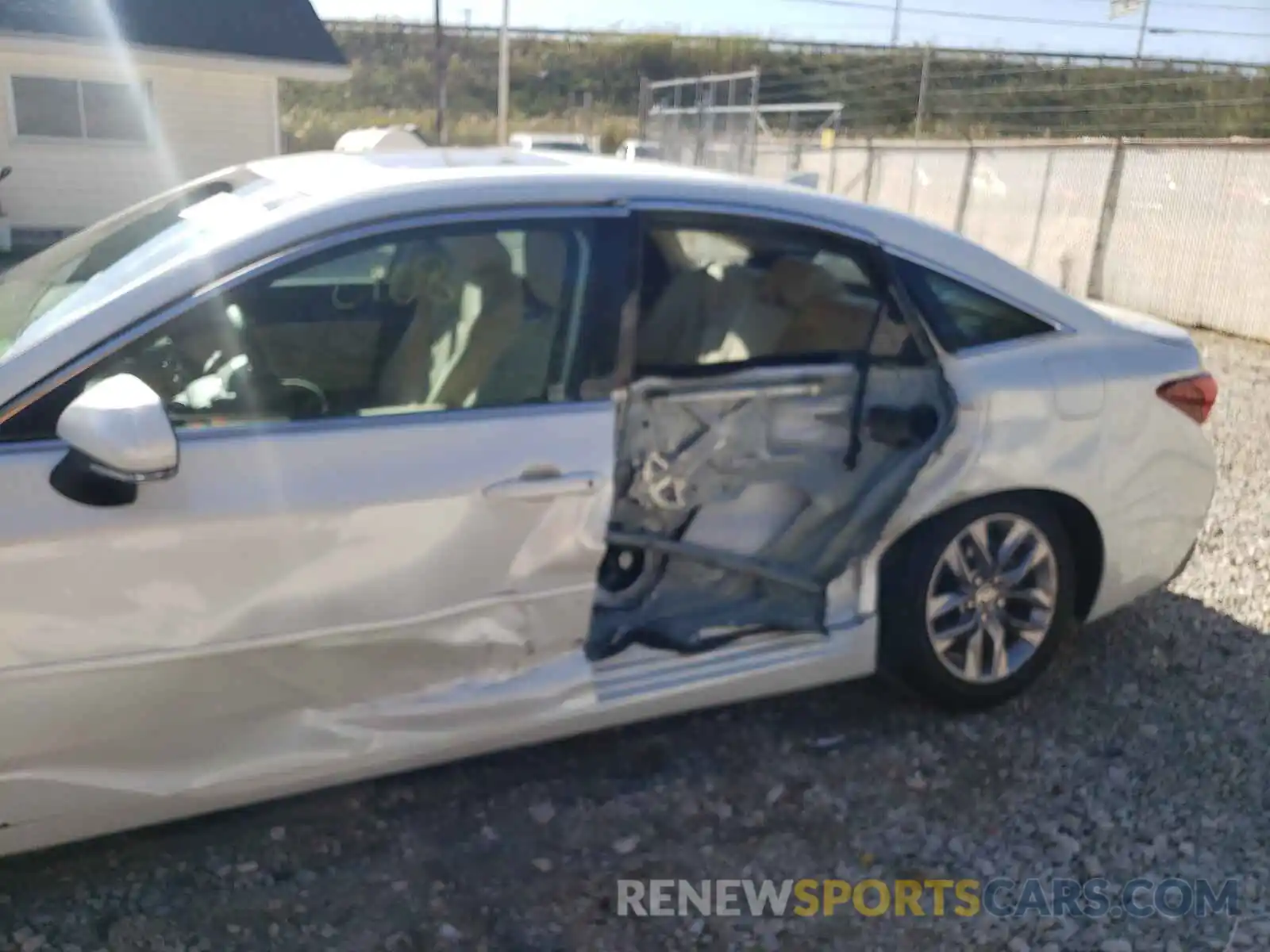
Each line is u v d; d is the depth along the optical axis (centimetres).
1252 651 392
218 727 247
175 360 240
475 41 5188
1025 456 320
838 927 258
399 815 292
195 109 1550
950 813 299
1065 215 1486
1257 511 552
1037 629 342
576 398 271
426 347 267
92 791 237
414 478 251
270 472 239
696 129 2339
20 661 221
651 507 304
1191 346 364
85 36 1427
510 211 269
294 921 253
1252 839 292
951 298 321
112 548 224
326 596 246
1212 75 4084
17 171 1463
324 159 317
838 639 318
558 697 281
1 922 248
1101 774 318
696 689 297
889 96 4641
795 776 313
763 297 302
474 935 251
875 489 313
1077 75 4709
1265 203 1169
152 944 244
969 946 254
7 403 224
